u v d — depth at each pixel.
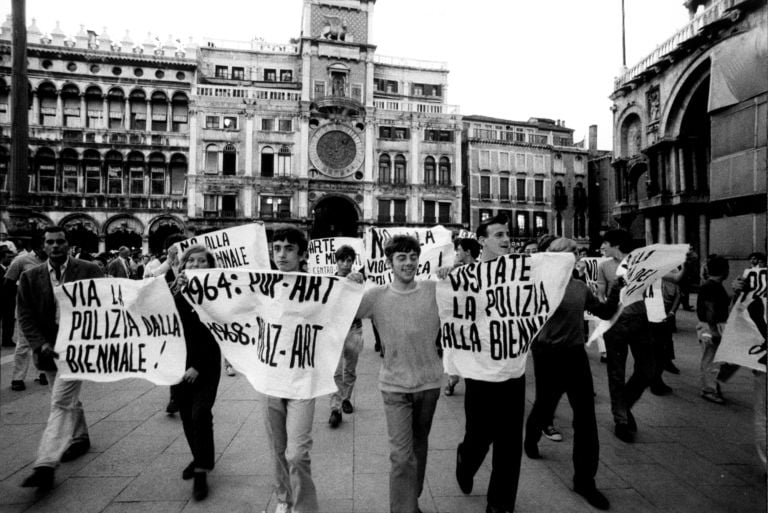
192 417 3.86
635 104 24.22
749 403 6.13
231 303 3.77
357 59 39.75
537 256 3.72
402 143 40.62
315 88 39.03
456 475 3.94
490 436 3.61
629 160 25.25
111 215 34.91
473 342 3.65
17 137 10.67
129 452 4.59
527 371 8.14
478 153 43.56
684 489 3.86
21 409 5.89
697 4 20.81
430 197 40.69
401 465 3.12
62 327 4.18
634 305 5.06
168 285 4.39
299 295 3.51
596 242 44.50
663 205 21.77
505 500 3.39
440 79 44.59
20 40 10.63
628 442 4.83
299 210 37.94
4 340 9.98
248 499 3.71
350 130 39.22
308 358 3.45
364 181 39.16
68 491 3.82
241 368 3.72
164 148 36.09
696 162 20.91
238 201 37.00
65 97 35.09
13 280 9.41
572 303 4.03
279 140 37.84
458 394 6.68
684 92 20.38
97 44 35.59
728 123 14.54
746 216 13.64
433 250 7.00
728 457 4.47
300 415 3.27
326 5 40.31
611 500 3.69
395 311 3.33
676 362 8.57
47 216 33.84
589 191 45.97
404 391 3.22
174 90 36.66
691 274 14.96
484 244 4.34
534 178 44.62
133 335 4.20
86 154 35.00
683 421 5.46
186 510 3.54
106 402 6.23
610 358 5.10
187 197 36.19
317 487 3.88
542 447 4.78
